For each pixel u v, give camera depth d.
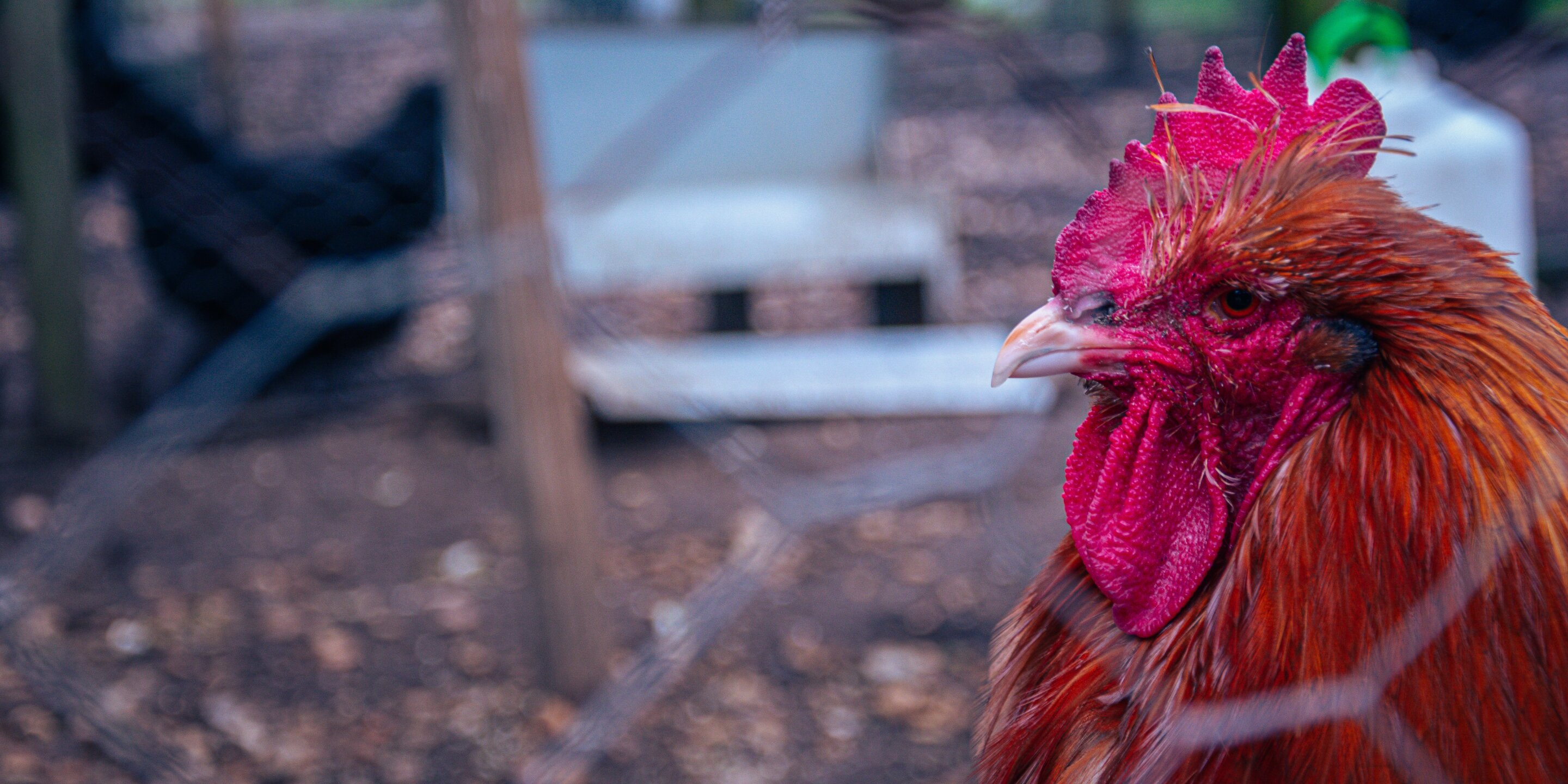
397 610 4.29
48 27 5.06
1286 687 1.19
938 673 3.88
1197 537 1.37
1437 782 1.13
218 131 6.65
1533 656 1.12
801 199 6.15
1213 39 11.48
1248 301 1.29
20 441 5.32
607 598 4.30
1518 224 3.53
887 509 4.86
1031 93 3.56
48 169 5.16
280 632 4.13
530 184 3.42
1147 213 1.42
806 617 4.20
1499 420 1.12
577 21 6.39
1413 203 3.42
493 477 5.30
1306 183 1.25
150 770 2.97
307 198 5.80
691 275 5.74
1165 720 1.30
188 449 5.40
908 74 11.09
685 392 4.88
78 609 4.22
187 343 6.26
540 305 3.50
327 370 6.24
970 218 7.70
